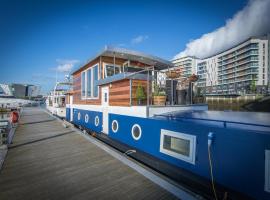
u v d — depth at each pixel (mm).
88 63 10258
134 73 6707
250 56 79375
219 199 3811
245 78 81938
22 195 3742
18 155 6148
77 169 5008
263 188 3139
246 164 3375
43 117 18312
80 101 11820
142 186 4090
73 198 3645
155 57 9305
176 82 7469
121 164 5352
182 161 4602
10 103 44812
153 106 5977
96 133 9367
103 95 8695
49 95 27438
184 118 4914
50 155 6145
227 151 3660
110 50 7797
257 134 3229
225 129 3699
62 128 11500
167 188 3951
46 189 3975
